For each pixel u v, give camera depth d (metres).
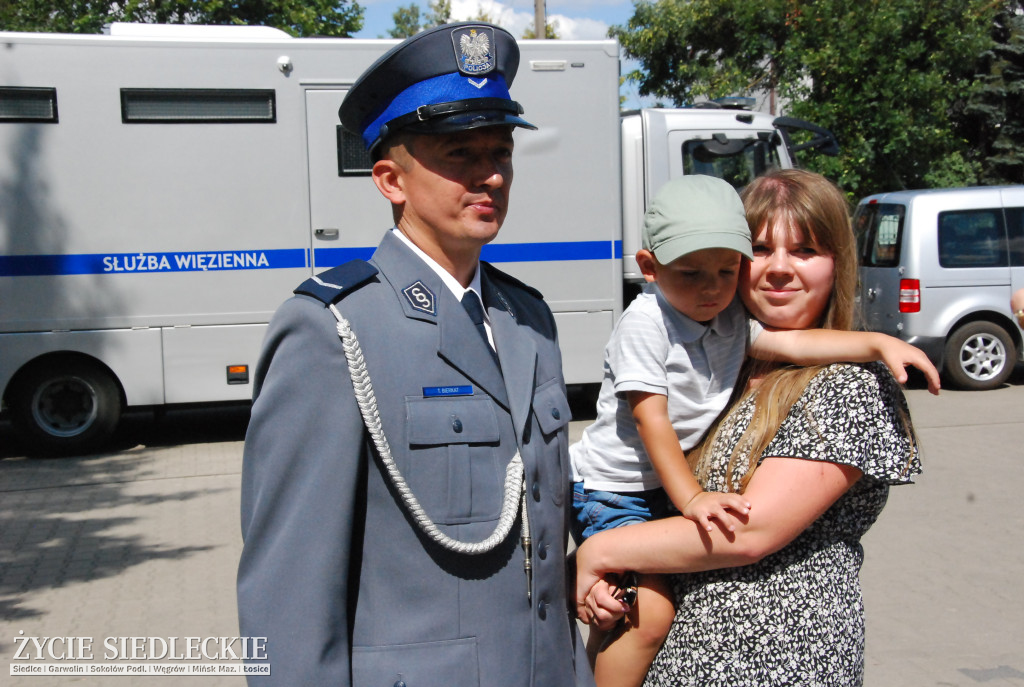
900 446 1.63
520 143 7.55
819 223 1.73
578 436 7.80
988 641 3.90
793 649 1.65
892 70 13.95
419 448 1.43
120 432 8.30
